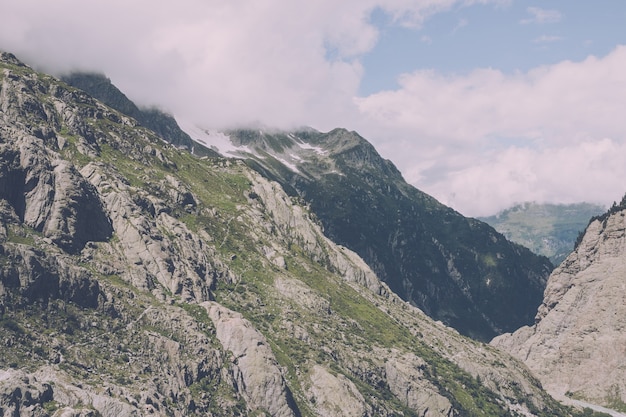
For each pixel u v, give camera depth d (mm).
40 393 194000
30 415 186750
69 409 193375
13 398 187250
